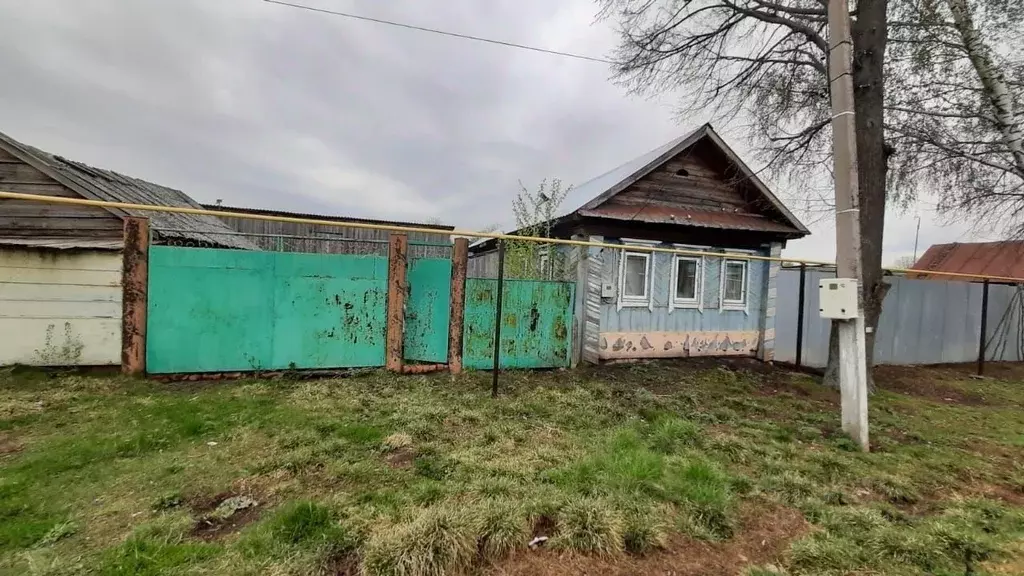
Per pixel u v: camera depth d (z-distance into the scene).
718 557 2.43
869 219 6.29
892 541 2.55
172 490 2.91
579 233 8.12
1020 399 6.95
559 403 5.28
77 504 2.73
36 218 7.14
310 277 6.11
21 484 2.93
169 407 4.54
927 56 7.24
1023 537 2.71
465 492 2.89
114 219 7.37
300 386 5.52
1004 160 7.62
